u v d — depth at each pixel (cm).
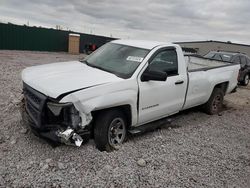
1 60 1706
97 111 477
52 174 399
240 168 488
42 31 2964
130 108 511
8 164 414
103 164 439
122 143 522
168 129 643
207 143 583
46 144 480
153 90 548
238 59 1586
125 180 407
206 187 415
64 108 426
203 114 808
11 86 908
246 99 1175
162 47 589
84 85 446
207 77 729
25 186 368
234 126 731
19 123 560
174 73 613
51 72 505
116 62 558
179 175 439
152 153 501
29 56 2208
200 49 4181
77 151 464
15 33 2755
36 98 448
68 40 3186
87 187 380
